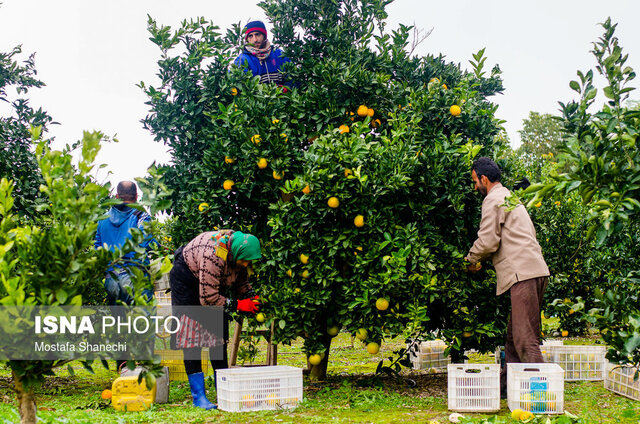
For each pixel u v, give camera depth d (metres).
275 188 5.25
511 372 4.27
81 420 3.44
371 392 4.95
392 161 4.78
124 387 4.28
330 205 4.78
